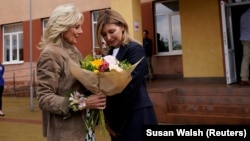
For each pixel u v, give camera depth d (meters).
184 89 6.90
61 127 1.91
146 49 9.84
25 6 13.66
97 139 5.03
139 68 2.22
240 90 6.40
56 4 12.77
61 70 1.91
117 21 2.33
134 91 2.24
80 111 1.95
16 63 13.72
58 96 1.86
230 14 8.20
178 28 10.22
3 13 14.27
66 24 1.93
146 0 10.56
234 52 8.23
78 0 12.11
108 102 2.30
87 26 11.85
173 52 10.25
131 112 2.28
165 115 6.34
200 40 8.77
